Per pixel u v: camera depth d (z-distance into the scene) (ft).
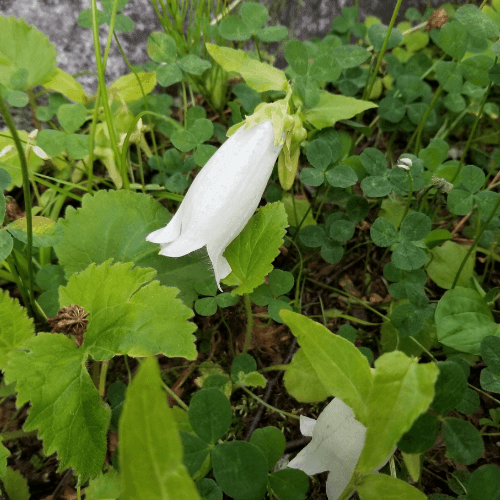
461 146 0.99
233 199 0.54
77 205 0.90
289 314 0.40
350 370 0.40
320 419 0.50
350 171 0.71
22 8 0.92
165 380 0.71
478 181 0.72
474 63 0.79
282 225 0.61
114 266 0.54
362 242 0.87
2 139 0.77
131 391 0.26
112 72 0.98
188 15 0.98
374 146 0.99
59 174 0.90
